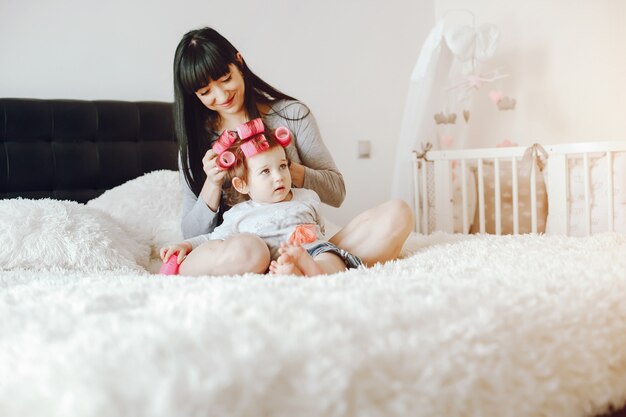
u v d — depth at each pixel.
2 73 2.52
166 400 0.60
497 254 1.43
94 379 0.63
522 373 0.80
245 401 0.62
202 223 1.65
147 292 1.02
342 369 0.68
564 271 1.12
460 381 0.74
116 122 2.56
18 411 0.67
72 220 1.74
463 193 2.62
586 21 2.82
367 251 1.53
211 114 1.79
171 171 2.41
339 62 3.25
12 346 0.78
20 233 1.64
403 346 0.74
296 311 0.80
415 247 1.83
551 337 0.87
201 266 1.42
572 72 2.89
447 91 3.03
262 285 1.01
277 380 0.65
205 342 0.69
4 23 2.52
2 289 1.20
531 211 2.44
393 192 2.97
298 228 1.43
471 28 2.88
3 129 2.37
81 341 0.73
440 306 0.85
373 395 0.69
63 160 2.46
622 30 2.67
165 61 2.80
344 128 3.28
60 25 2.61
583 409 0.88
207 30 1.69
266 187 1.56
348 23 3.27
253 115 1.76
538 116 3.06
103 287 1.10
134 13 2.74
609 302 0.98
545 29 3.00
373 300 0.87
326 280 1.06
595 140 2.81
